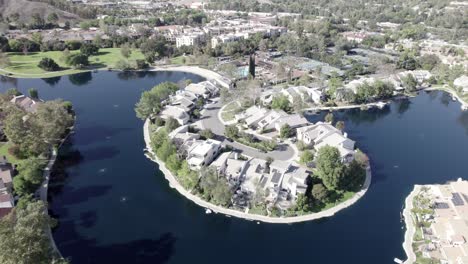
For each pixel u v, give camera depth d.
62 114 151.50
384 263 92.75
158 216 109.62
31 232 70.62
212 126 164.50
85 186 123.31
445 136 165.00
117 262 92.94
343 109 193.12
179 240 100.69
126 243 99.25
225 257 94.94
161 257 94.69
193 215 109.94
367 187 124.19
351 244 99.38
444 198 114.88
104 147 148.50
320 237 101.94
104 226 105.19
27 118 139.00
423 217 107.31
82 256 94.44
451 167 138.12
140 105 169.12
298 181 116.31
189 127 155.62
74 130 163.38
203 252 96.56
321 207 113.06
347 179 119.75
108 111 186.00
